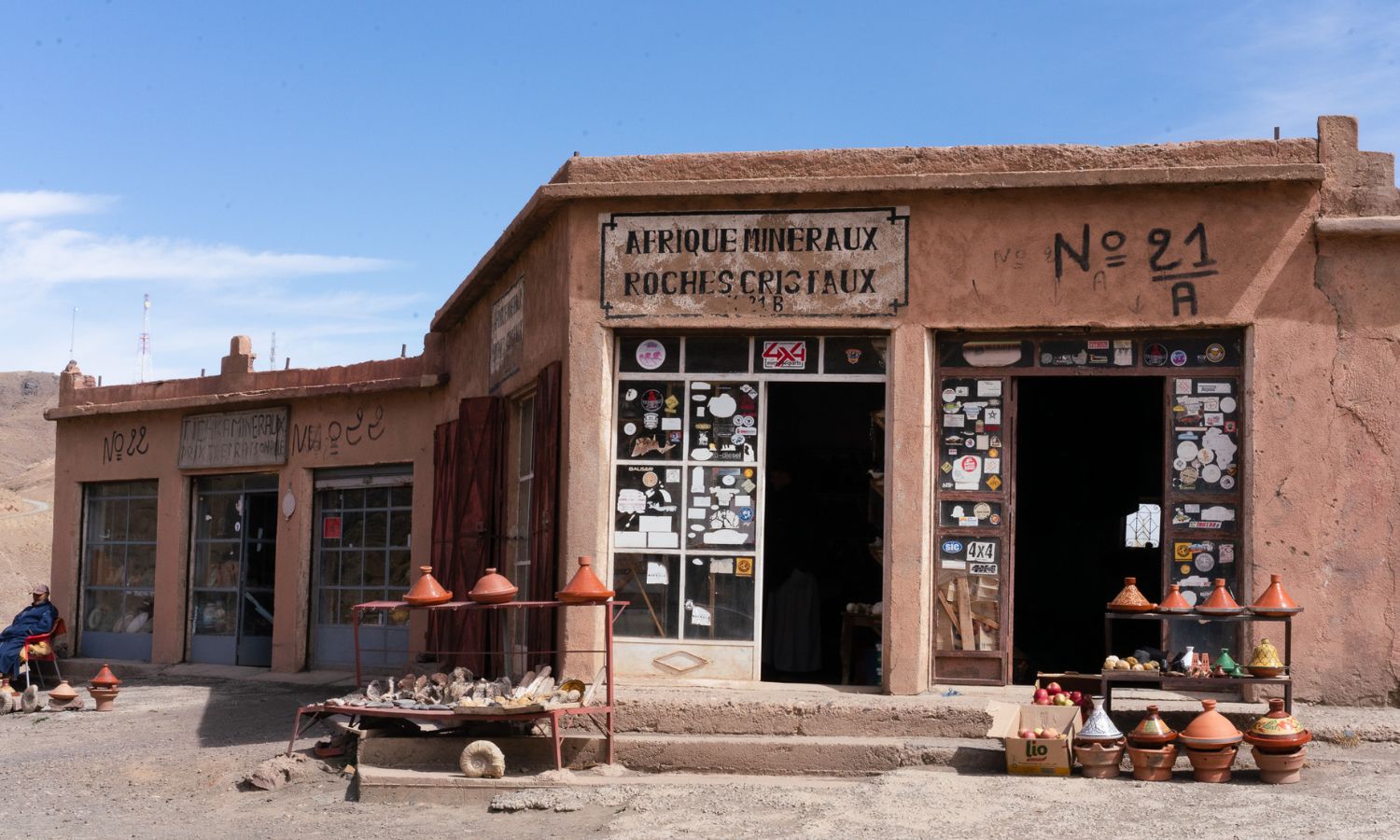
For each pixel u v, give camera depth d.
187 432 16.59
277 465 15.56
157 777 9.42
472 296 12.41
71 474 17.89
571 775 8.20
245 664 15.84
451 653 10.65
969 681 9.09
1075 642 12.99
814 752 8.28
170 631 16.39
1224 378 8.98
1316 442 8.74
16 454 82.88
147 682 15.77
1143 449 13.27
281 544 15.48
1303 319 8.81
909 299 9.13
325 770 9.00
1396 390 8.72
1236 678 8.05
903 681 8.88
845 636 10.01
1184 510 8.95
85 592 17.72
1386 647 8.62
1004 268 9.07
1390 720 8.27
